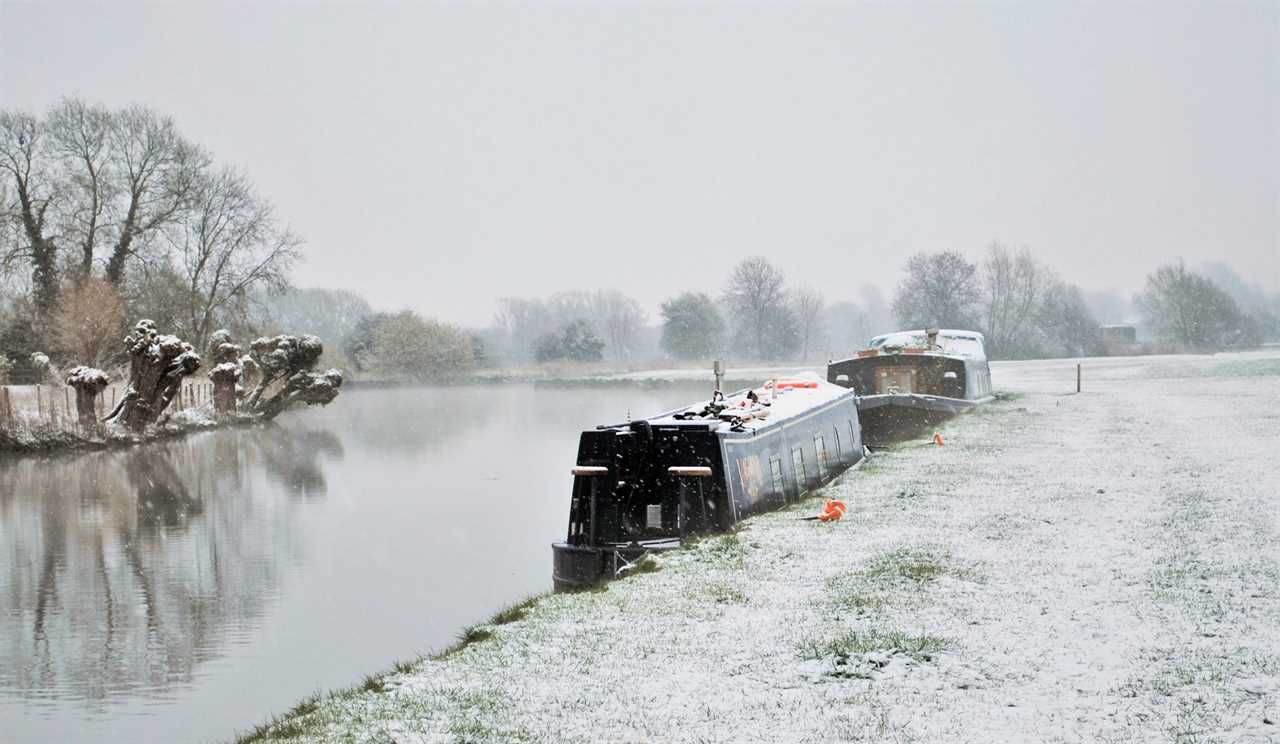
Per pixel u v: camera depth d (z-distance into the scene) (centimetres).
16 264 6391
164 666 1522
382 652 1591
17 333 6272
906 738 765
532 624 1121
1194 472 2091
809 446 2241
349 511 2983
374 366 10862
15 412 4341
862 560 1382
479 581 2102
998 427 3312
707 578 1307
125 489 3394
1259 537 1437
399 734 795
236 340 6994
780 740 766
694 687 891
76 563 2280
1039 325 11575
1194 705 816
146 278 6606
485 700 873
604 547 1620
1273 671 891
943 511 1756
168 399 4703
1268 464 2164
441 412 6812
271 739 810
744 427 1878
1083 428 3162
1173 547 1395
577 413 6556
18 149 6394
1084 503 1784
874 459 2638
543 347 12794
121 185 6581
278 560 2316
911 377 4038
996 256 11638
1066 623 1058
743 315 13062
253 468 3950
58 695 1390
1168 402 4081
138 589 2030
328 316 17700
